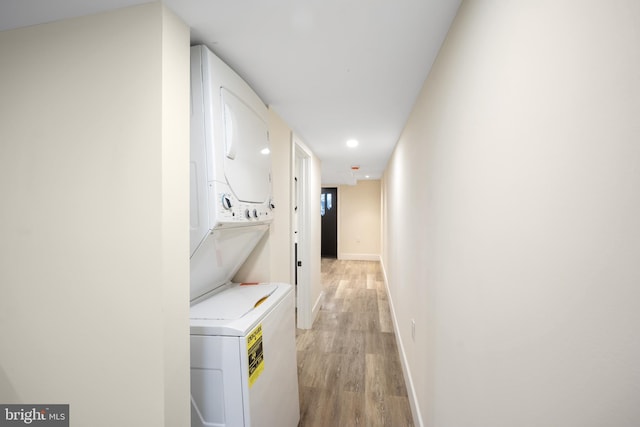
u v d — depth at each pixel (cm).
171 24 94
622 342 38
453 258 110
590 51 43
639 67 35
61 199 95
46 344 97
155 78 90
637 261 35
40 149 97
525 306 61
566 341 48
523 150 61
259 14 98
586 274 44
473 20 87
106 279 92
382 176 590
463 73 96
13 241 99
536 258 57
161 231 89
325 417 188
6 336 99
